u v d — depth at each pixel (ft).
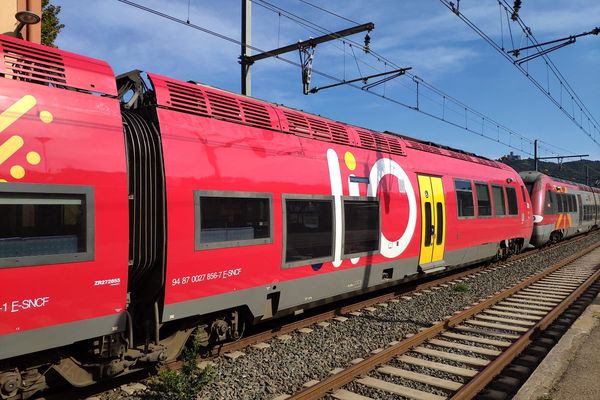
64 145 14.07
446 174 36.60
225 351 20.39
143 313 17.26
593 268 49.62
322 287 24.09
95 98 15.25
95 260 14.56
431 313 28.07
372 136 29.68
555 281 41.42
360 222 26.63
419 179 32.76
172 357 17.98
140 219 16.33
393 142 31.58
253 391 16.44
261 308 20.84
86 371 15.46
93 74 15.57
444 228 35.29
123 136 15.66
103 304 14.84
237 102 21.20
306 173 23.20
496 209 44.78
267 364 19.08
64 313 13.92
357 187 26.53
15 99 13.32
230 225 19.12
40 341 13.46
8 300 12.78
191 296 17.57
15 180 12.97
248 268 19.85
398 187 30.27
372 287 28.48
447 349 21.77
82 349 15.69
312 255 23.26
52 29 46.03
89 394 16.21
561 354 19.17
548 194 66.74
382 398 16.21
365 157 27.68
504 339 23.52
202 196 17.95
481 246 41.70
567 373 17.39
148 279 17.08
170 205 16.85
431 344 22.48
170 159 17.11
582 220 88.07
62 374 14.85
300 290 22.74
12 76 13.73
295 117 24.18
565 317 28.76
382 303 30.58
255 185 20.31
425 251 32.94
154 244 16.63
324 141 25.17
